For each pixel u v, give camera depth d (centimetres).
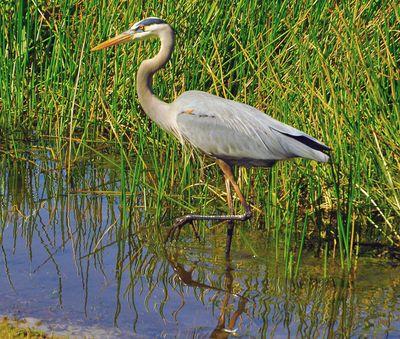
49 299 991
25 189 1366
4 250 1135
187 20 1507
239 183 1320
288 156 1132
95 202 1325
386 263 1128
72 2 1595
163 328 930
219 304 1000
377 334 931
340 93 1288
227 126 1161
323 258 1141
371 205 1239
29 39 1620
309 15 1480
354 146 1212
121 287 1038
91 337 892
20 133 1566
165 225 1241
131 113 1543
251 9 1492
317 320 964
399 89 1269
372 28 1444
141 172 1327
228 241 1141
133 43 1542
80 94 1555
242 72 1429
